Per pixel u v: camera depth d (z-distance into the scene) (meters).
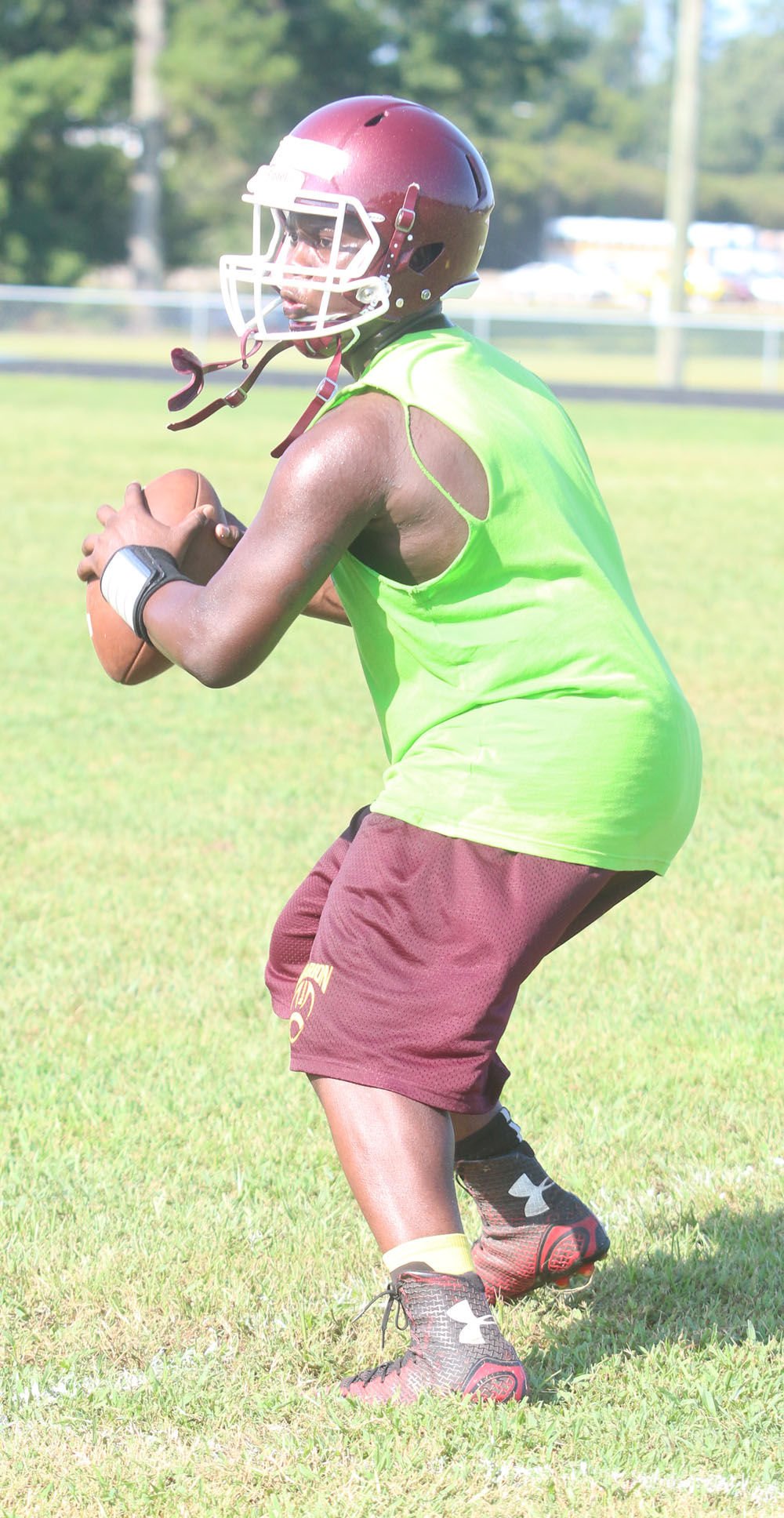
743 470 71.00
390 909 9.72
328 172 9.96
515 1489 9.47
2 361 120.44
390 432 9.63
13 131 193.75
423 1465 9.62
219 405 10.69
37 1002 17.12
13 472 60.88
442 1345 9.88
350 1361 10.97
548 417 10.43
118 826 23.36
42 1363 10.94
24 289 150.38
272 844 22.62
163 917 19.77
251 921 19.72
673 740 10.12
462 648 9.77
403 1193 9.70
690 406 105.69
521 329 142.75
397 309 10.30
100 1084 15.23
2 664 33.44
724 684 32.94
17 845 22.36
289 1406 10.34
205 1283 11.82
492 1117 11.24
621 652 9.95
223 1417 10.25
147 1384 10.53
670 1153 14.04
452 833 9.73
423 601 9.73
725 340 140.88
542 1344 11.24
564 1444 9.86
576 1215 11.41
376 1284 11.88
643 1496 9.43
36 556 44.78
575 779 9.73
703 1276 11.99
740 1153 13.98
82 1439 10.09
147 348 143.62
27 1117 14.44
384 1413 9.95
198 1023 16.80
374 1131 9.72
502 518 9.66
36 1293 11.67
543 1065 15.77
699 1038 16.52
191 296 156.75
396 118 10.07
